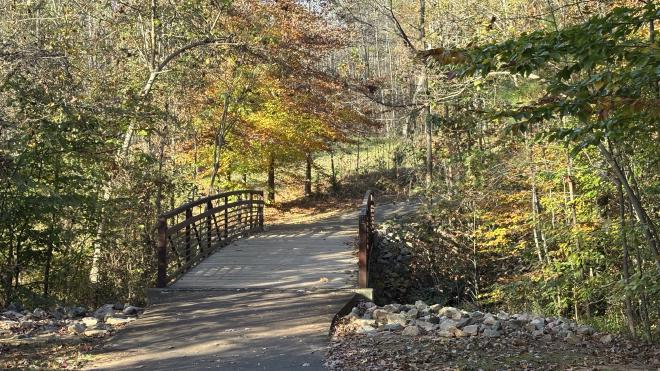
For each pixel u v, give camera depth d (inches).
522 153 546.3
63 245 538.6
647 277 339.3
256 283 436.8
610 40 215.3
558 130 237.3
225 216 631.8
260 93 888.9
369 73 1236.5
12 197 454.0
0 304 478.9
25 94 457.7
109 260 573.3
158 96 761.6
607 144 378.9
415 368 266.1
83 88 532.1
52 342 309.1
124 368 267.9
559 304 523.5
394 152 1273.4
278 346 298.8
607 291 475.8
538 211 563.8
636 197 362.6
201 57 780.6
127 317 367.9
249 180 1166.3
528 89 445.7
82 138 515.5
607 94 225.5
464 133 647.1
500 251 610.9
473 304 603.2
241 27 796.6
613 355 293.4
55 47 521.3
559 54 215.0
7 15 544.1
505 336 322.3
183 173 756.6
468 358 282.4
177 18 761.0
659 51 204.1
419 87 712.4
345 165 1545.3
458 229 653.9
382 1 857.5
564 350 299.9
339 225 881.5
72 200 483.2
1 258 484.7
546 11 424.8
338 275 462.6
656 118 211.6
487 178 589.6
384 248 714.2
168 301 393.1
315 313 357.1
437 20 727.1
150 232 594.9
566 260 524.1
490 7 573.6
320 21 919.7
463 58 231.8
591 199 496.1
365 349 295.7
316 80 906.7
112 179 578.9
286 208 1133.7
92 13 731.4
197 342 306.7
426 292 658.2
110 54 685.9
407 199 1112.8
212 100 853.8
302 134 1002.1
